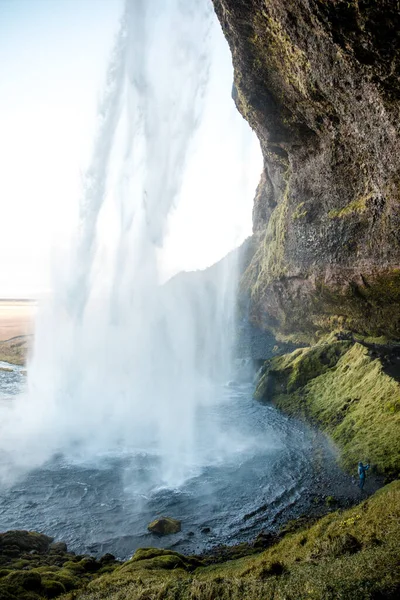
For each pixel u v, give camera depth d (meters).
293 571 11.89
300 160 46.81
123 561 19.28
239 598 11.05
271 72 34.81
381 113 25.25
